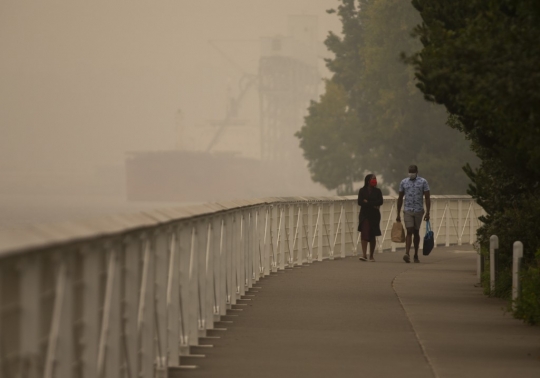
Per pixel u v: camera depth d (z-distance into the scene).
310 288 51.25
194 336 31.06
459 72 26.73
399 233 72.12
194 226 31.16
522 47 25.89
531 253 48.25
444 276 59.72
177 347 27.69
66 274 17.16
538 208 48.59
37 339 15.70
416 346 31.39
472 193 53.31
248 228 49.69
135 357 22.78
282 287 51.78
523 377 25.98
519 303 38.31
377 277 58.75
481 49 26.20
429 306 42.94
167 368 26.44
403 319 38.28
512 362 28.34
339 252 80.12
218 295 37.06
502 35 26.42
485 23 27.31
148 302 24.56
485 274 51.25
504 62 25.70
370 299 45.81
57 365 16.84
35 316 15.55
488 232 51.78
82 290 18.50
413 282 55.34
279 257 65.00
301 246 70.50
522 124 26.72
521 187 51.00
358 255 83.12
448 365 27.78
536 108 25.66
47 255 16.30
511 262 48.97
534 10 27.11
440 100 34.91
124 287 22.23
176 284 27.84
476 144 52.56
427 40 32.81
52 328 16.58
